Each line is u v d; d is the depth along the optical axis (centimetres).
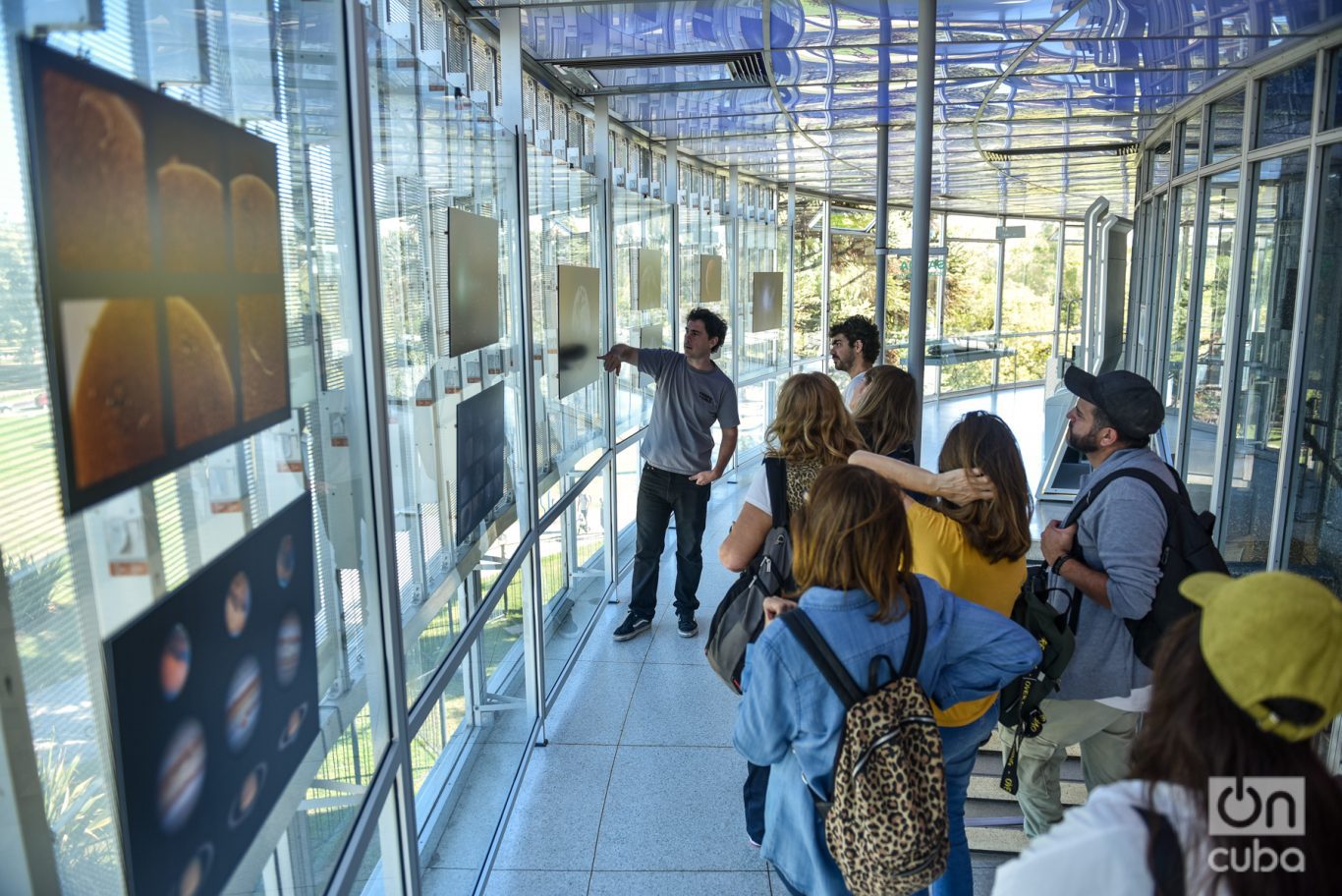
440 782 360
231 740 143
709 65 501
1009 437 234
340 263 204
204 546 137
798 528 194
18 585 98
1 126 93
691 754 411
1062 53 507
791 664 183
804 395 284
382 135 240
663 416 525
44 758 102
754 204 1069
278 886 162
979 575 233
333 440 198
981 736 229
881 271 738
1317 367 436
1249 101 526
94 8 112
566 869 330
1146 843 99
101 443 106
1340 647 94
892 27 442
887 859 173
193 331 130
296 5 181
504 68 394
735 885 321
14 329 98
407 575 258
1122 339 1102
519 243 393
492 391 349
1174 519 238
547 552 499
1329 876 94
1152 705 106
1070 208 1650
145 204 117
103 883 111
